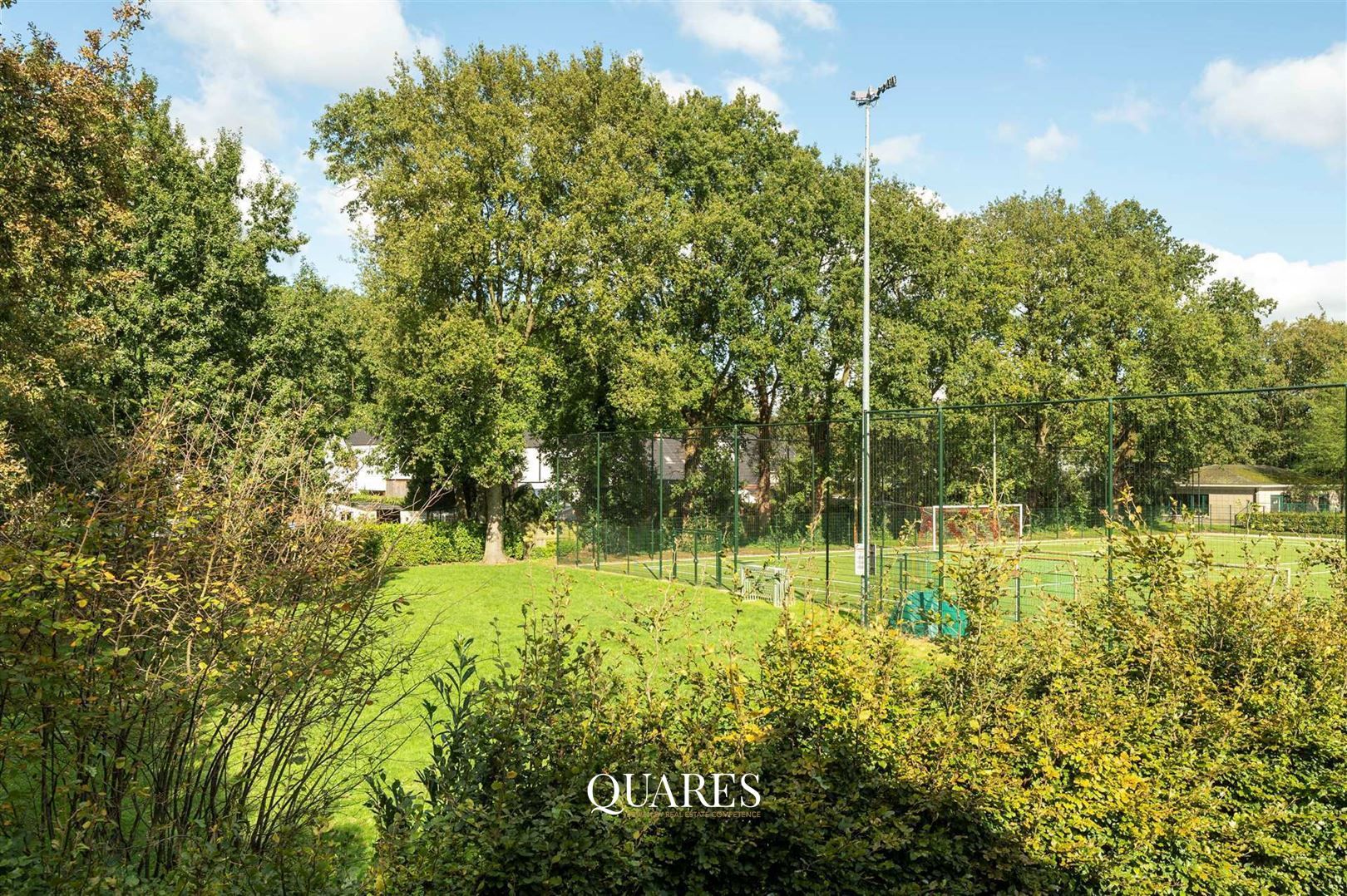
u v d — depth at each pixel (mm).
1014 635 6086
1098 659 6320
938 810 4555
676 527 24938
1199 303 47156
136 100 13625
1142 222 50938
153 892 3539
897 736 4902
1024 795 4688
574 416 31094
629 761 4172
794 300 34156
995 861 4562
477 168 25703
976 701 5469
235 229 22188
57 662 3713
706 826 4016
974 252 38344
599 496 25906
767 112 34562
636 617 5738
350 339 29969
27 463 7340
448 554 29375
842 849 3984
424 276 25203
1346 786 5332
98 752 4043
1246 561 8805
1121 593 7262
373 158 28562
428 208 24859
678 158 33594
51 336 14414
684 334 33281
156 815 4371
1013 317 40562
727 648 5309
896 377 33250
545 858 3551
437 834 3553
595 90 29000
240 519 4941
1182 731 5629
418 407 28156
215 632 4430
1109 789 4770
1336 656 6688
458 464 26766
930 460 21594
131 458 4883
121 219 13859
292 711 4980
